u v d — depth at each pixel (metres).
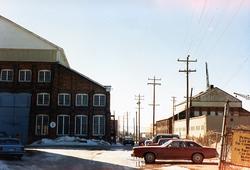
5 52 67.50
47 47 67.88
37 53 67.56
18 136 63.19
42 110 66.06
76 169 23.02
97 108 66.75
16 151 28.98
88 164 26.47
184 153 28.47
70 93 66.88
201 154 28.48
